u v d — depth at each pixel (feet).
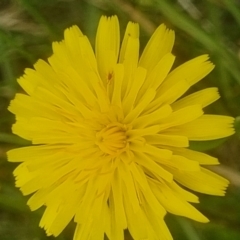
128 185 0.16
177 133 0.17
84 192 0.18
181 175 0.17
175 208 0.17
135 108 0.16
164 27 0.17
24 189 0.18
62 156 0.17
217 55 0.21
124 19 0.23
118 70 0.16
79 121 0.17
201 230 0.23
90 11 0.23
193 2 0.24
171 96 0.16
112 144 0.17
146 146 0.16
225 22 0.24
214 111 0.23
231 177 0.22
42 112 0.18
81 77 0.17
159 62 0.16
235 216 0.23
